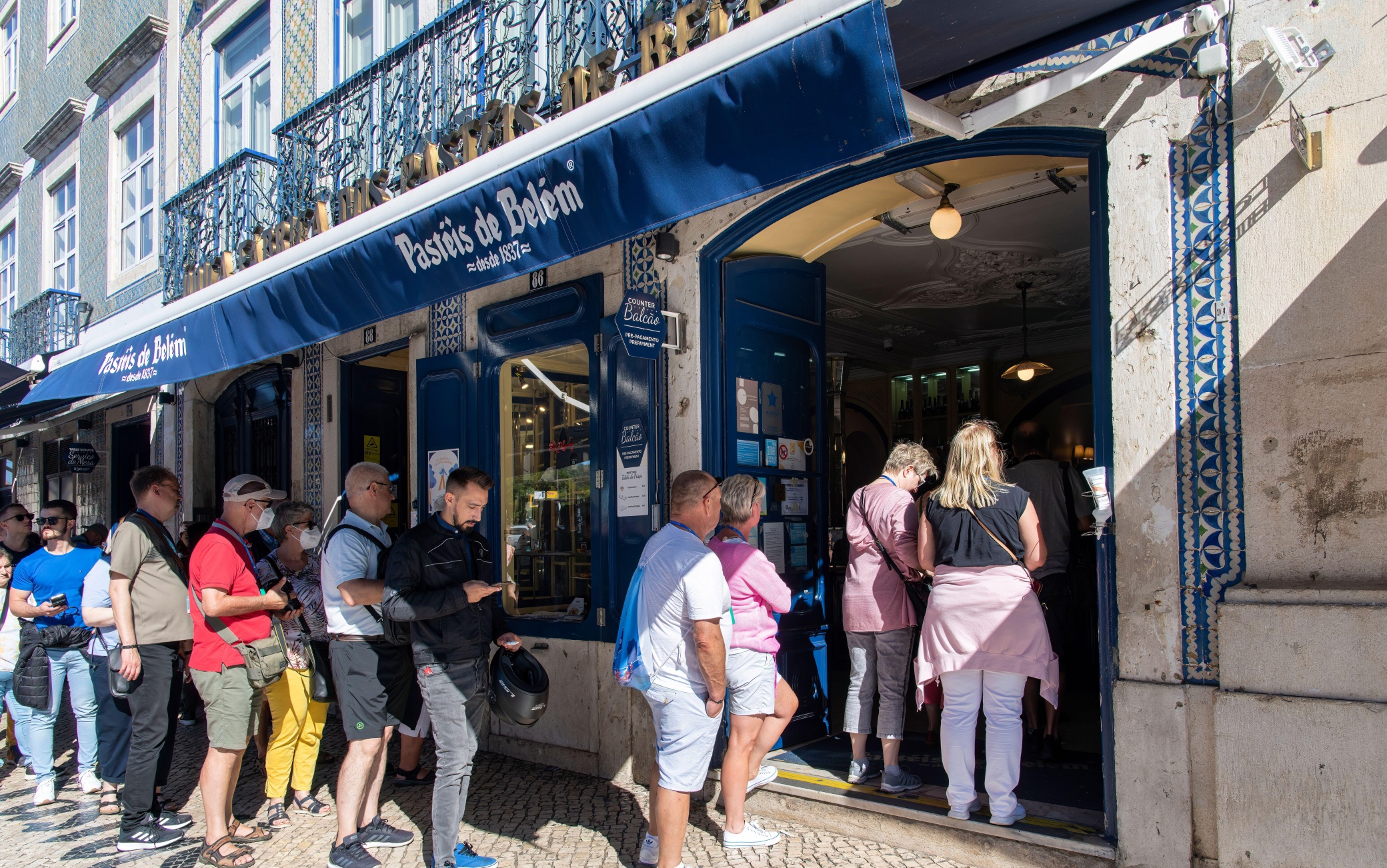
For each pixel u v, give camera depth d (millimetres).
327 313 4875
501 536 5527
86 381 6934
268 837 4031
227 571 3678
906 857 3480
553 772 4879
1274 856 2738
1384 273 2717
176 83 9516
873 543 3932
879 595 3889
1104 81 3219
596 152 3342
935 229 4297
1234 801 2812
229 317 5539
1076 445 10266
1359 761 2615
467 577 3443
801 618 4773
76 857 3967
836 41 2617
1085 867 3135
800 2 2721
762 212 4285
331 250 4770
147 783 4039
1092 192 3318
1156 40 2941
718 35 3531
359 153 6195
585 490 5016
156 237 9734
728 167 2938
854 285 7656
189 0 9320
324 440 7125
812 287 5105
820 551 4992
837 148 2660
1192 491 3010
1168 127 3098
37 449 12820
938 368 11047
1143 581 3086
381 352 6645
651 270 4691
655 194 3166
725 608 3182
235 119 8695
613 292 4883
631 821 4039
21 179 13297
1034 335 9852
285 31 7945
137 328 6547
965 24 2789
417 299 4301
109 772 4605
